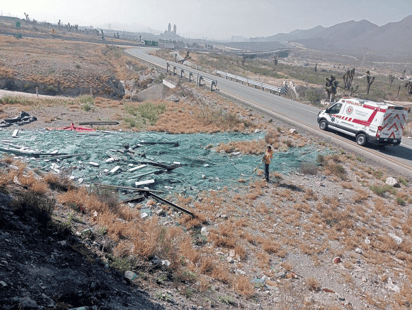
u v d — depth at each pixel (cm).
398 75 16788
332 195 1303
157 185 1223
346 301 711
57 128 1783
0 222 536
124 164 1359
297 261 864
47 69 4941
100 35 19275
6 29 12838
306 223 1076
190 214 1002
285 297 669
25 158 1219
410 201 1285
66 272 469
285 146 1875
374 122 1773
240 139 2038
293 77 8038
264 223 1049
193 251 771
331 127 2086
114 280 516
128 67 6569
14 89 4191
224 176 1412
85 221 746
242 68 7981
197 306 537
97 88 4812
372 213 1183
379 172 1520
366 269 864
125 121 2211
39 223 604
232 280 707
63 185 979
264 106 2819
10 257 439
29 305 343
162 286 570
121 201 1019
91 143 1564
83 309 380
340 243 982
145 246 686
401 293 768
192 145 1831
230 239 897
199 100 3122
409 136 2302
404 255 945
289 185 1356
